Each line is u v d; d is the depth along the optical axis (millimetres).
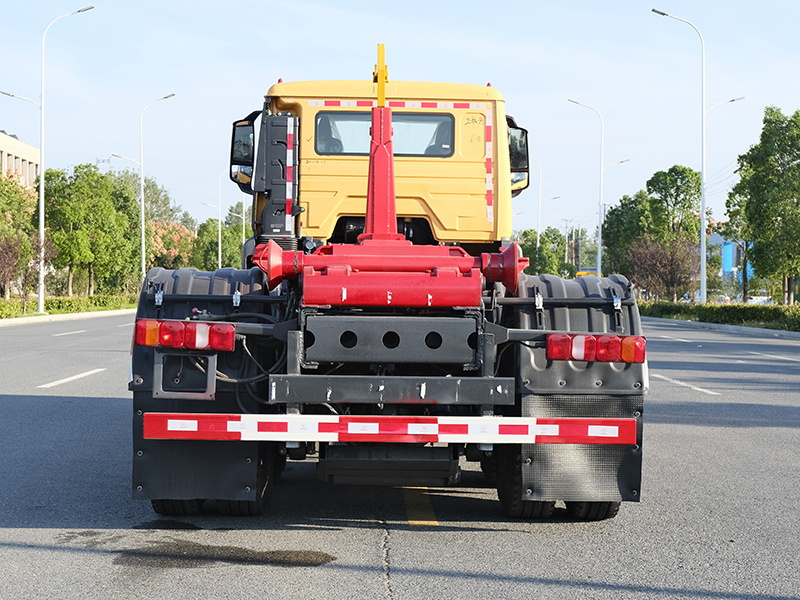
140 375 5078
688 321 40281
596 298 5273
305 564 4676
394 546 5039
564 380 5051
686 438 9008
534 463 5164
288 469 7480
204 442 5160
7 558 4750
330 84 6809
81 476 6855
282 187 6359
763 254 40406
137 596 4148
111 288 65625
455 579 4445
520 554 4910
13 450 7934
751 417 10453
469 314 4844
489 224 6746
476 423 4707
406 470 4984
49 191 54188
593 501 5371
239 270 5500
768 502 6262
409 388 4648
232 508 5562
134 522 5523
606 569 4645
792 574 4590
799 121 39250
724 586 4383
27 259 40250
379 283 4773
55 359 16781
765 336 29500
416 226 6863
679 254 55438
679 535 5355
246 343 5078
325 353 4723
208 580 4391
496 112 6812
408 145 6777
